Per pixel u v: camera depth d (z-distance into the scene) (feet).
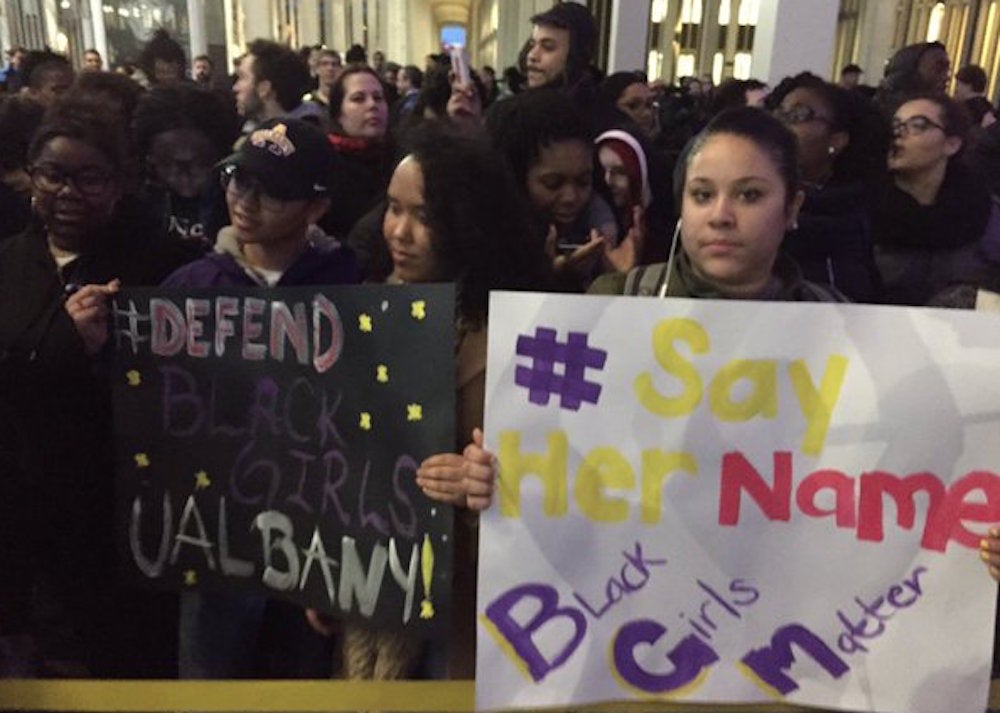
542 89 6.19
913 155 7.10
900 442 3.64
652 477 3.72
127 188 5.29
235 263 5.17
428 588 3.86
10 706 4.06
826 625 3.77
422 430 3.78
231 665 4.92
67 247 4.99
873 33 49.03
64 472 4.63
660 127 16.01
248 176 4.94
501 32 65.46
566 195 5.92
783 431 3.69
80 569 4.86
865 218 6.50
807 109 6.60
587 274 5.76
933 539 3.67
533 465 3.73
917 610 3.72
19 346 4.42
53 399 4.49
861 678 3.78
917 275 7.22
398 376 3.79
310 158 5.05
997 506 3.62
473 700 4.06
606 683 3.83
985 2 40.55
